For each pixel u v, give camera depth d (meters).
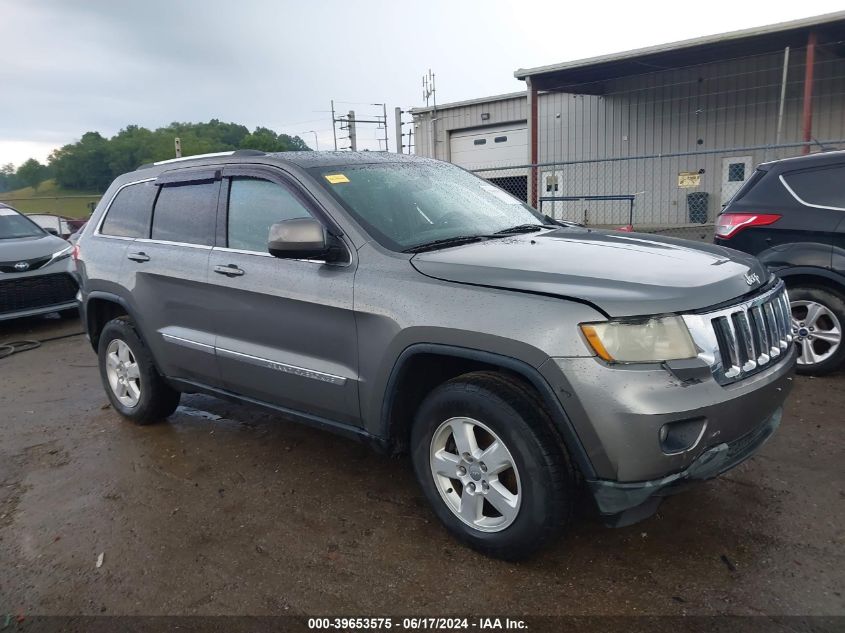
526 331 2.68
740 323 2.82
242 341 3.86
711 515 3.29
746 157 20.11
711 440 2.62
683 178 21.41
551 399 2.63
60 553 3.27
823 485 3.53
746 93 19.78
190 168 4.37
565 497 2.72
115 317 5.16
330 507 3.58
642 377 2.54
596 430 2.56
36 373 6.71
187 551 3.22
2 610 2.84
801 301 5.18
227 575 3.01
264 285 3.63
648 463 2.54
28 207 22.70
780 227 5.21
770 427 3.06
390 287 3.12
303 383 3.54
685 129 21.12
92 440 4.75
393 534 3.27
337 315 3.31
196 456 4.35
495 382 2.84
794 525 3.16
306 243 3.23
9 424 5.20
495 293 2.83
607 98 22.86
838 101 18.50
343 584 2.89
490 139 27.00
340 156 4.01
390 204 3.65
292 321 3.54
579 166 23.77
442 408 2.99
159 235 4.46
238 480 3.96
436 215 3.74
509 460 2.81
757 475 3.67
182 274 4.12
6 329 9.08
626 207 22.55
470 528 3.02
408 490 3.73
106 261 4.78
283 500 3.68
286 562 3.08
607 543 3.10
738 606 2.62
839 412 4.49
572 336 2.60
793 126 19.20
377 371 3.17
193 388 4.36
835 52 17.98
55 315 9.98
